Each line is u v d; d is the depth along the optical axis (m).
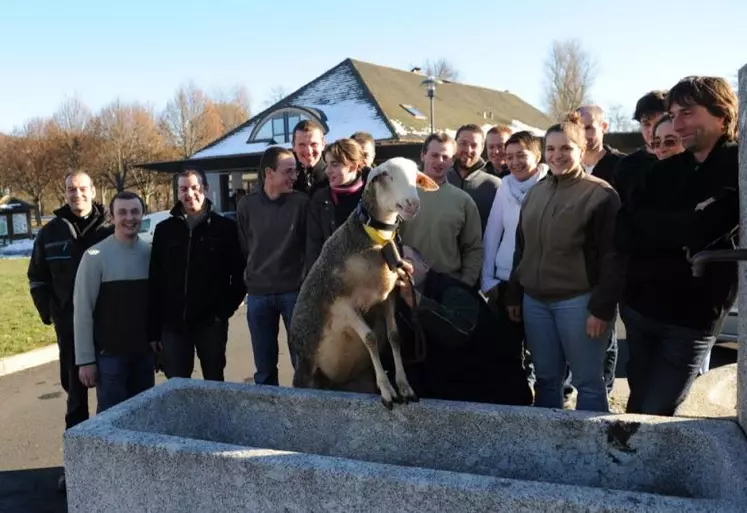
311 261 4.10
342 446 2.85
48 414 5.38
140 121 53.66
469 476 1.98
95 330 3.89
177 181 4.07
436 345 3.38
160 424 2.90
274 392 2.95
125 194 3.91
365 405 2.80
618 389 4.84
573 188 3.13
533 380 4.64
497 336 3.46
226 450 2.25
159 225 4.11
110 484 2.43
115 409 2.75
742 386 2.25
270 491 2.17
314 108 26.62
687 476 2.29
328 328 3.01
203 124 63.75
